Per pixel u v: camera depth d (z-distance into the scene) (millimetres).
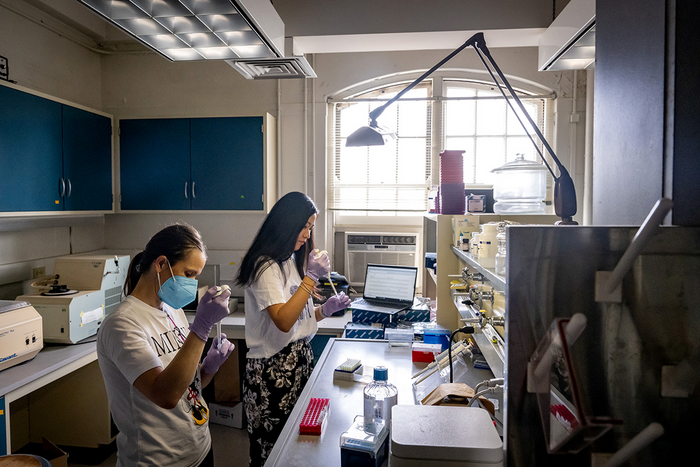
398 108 3443
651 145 636
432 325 2297
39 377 1928
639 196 672
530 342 600
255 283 1692
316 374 1747
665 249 575
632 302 583
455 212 2266
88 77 3338
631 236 583
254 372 1736
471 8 2146
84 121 2936
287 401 1743
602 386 591
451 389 1212
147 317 1265
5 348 1890
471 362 1754
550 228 589
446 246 2248
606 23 769
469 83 3377
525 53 3201
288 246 1748
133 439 1215
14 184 2432
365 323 2512
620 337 586
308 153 3375
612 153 754
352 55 3316
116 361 1159
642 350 585
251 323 1760
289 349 1773
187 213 3428
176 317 1453
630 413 590
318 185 3387
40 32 2893
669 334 583
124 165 3227
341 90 3357
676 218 596
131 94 3459
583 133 3189
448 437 759
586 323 586
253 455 1750
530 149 3344
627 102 702
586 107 3119
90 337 2410
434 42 2320
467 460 729
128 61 3449
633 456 595
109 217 3523
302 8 2201
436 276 2289
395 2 2174
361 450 1038
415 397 1523
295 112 3365
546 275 592
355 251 3484
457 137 3402
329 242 3531
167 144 3184
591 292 588
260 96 3381
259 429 1729
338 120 3477
